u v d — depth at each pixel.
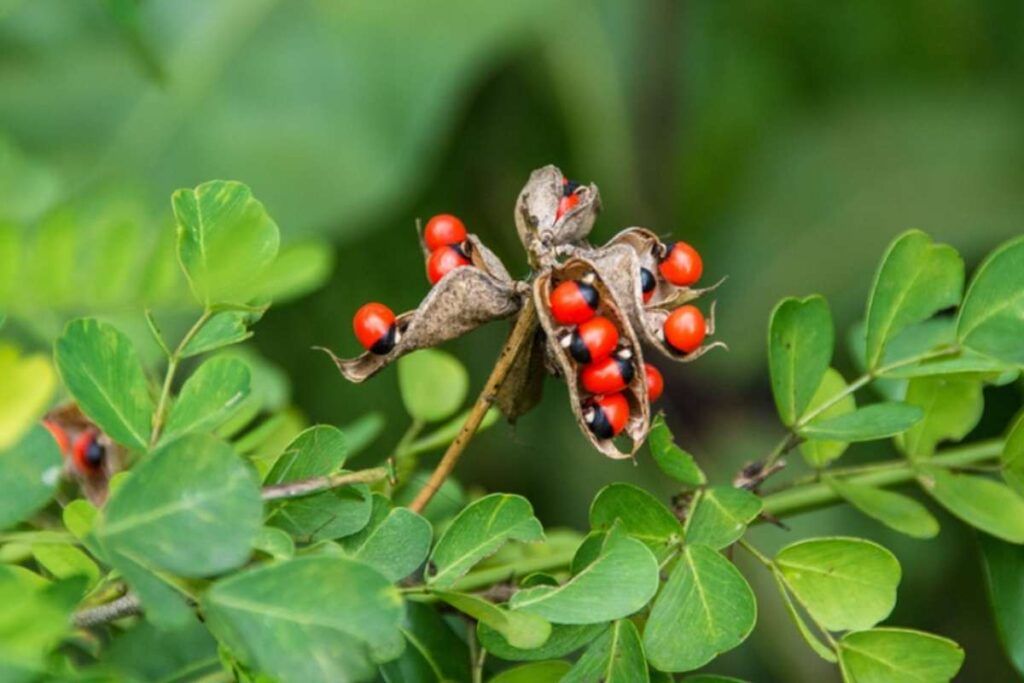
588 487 0.84
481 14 0.80
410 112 0.77
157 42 0.74
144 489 0.38
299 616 0.38
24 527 0.45
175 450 0.38
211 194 0.42
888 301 0.46
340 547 0.41
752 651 0.82
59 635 0.37
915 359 0.46
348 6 0.78
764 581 0.82
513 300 0.43
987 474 0.48
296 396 0.81
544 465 0.84
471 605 0.41
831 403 0.46
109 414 0.42
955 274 0.46
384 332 0.43
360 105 0.77
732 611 0.43
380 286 0.84
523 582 0.43
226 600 0.38
